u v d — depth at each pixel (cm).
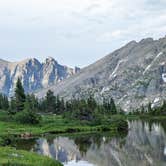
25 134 12762
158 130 15525
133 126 18925
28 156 6209
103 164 6975
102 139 11838
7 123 14950
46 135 13350
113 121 16988
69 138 12256
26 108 16550
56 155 8288
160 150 8706
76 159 7681
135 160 7288
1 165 5094
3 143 9362
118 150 8975
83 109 18025
